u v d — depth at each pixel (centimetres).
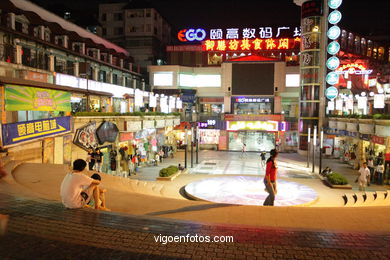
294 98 4891
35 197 686
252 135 4412
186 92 4628
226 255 409
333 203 1470
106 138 1977
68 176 621
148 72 4947
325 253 422
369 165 2189
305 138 3872
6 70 1936
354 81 4453
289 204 1377
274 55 4966
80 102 2812
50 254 398
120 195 1022
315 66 3881
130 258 392
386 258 410
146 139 2819
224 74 4556
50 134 1474
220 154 3831
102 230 488
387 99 3178
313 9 3884
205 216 778
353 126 2489
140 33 5381
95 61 3306
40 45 2481
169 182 2012
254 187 1747
